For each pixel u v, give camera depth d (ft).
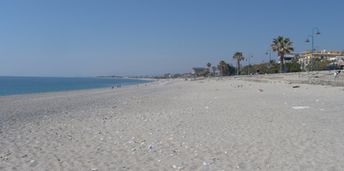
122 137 38.78
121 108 77.05
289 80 169.07
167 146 33.40
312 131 38.55
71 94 158.81
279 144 32.65
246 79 260.01
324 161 26.30
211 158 28.37
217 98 96.02
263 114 54.70
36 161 28.78
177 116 56.44
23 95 156.25
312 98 80.12
